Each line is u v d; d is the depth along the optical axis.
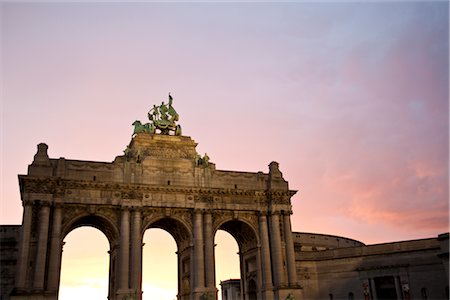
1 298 67.81
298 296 73.94
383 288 79.81
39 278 62.81
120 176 72.56
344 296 80.69
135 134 78.94
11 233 71.88
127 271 67.56
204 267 72.06
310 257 84.31
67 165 70.69
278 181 80.56
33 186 67.00
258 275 76.50
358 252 82.00
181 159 77.06
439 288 74.50
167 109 83.31
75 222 71.88
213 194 76.25
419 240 78.81
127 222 69.94
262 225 77.56
